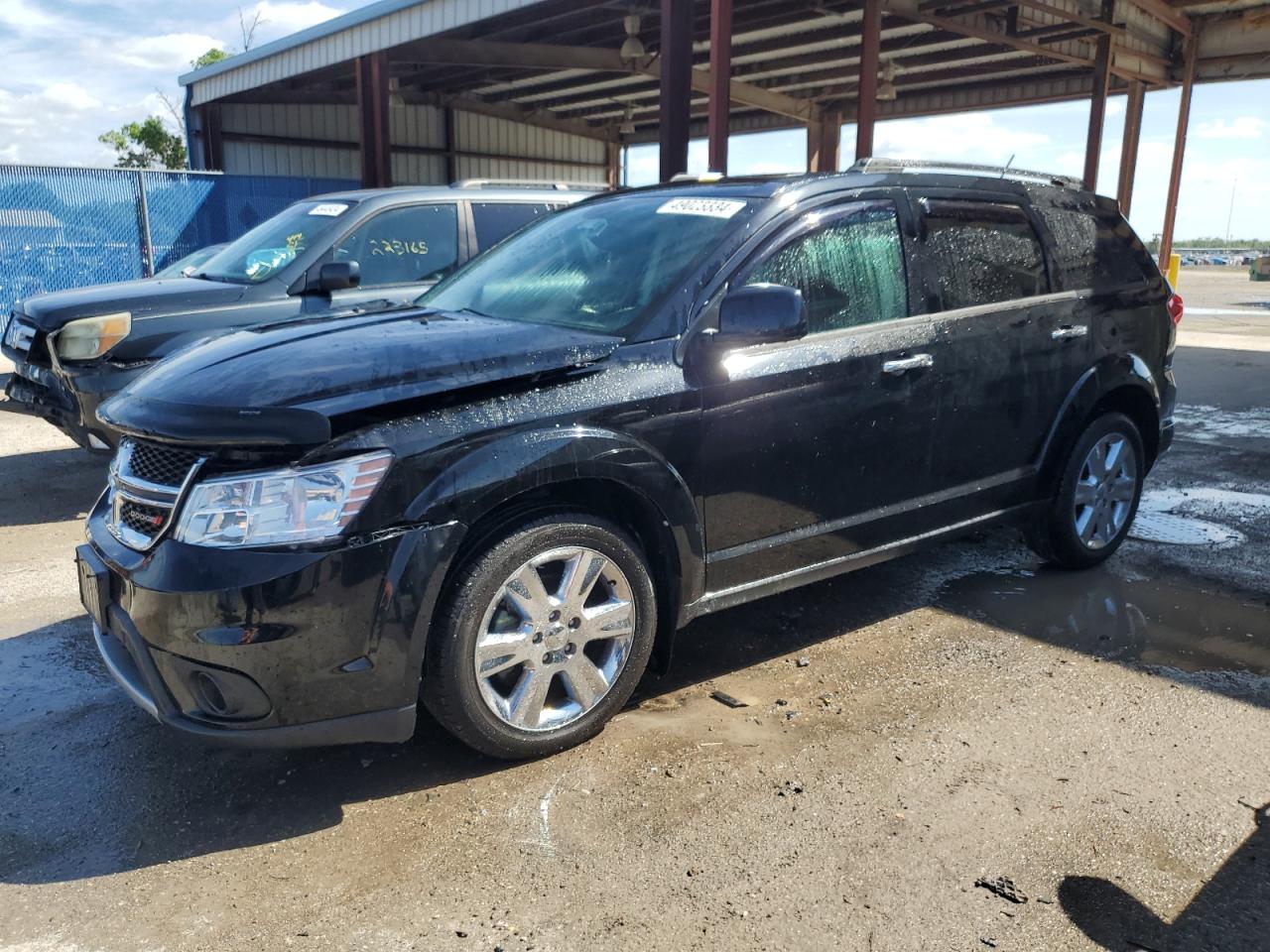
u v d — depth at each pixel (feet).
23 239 51.75
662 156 35.68
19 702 11.80
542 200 23.31
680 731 10.96
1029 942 7.68
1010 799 9.61
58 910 8.11
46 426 28.86
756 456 11.39
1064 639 13.52
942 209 13.66
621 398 10.27
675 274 11.48
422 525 9.00
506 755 10.10
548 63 54.85
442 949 7.62
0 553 17.43
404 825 9.24
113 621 9.37
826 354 11.92
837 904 8.11
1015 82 69.77
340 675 8.86
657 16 51.49
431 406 9.34
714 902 8.14
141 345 18.74
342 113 79.36
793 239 12.01
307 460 8.73
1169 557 16.93
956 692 11.91
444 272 21.67
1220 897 8.20
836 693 11.90
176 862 8.75
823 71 66.74
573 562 10.10
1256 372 39.14
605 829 9.14
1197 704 11.61
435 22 46.09
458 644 9.41
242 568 8.55
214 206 58.03
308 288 20.02
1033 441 14.70
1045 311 14.53
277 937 7.77
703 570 11.19
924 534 13.53
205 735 8.84
